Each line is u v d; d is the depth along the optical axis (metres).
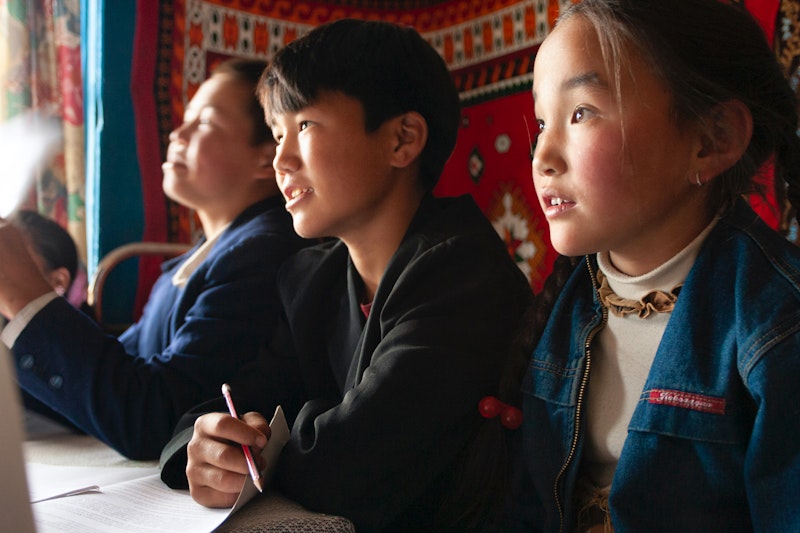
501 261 0.85
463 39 1.93
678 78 0.57
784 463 0.51
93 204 1.76
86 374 0.93
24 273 0.94
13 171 1.42
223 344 1.01
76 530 0.63
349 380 0.83
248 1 1.88
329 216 0.85
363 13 2.00
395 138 0.88
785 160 0.67
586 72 0.58
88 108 1.80
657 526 0.57
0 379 0.36
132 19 1.75
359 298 0.90
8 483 0.36
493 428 0.73
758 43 0.63
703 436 0.55
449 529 0.75
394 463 0.70
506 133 1.83
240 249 1.08
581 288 0.72
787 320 0.53
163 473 0.76
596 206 0.58
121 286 1.77
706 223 0.62
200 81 1.83
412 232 0.88
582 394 0.65
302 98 0.84
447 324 0.75
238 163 1.23
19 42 1.79
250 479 0.66
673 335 0.59
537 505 0.70
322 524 0.62
